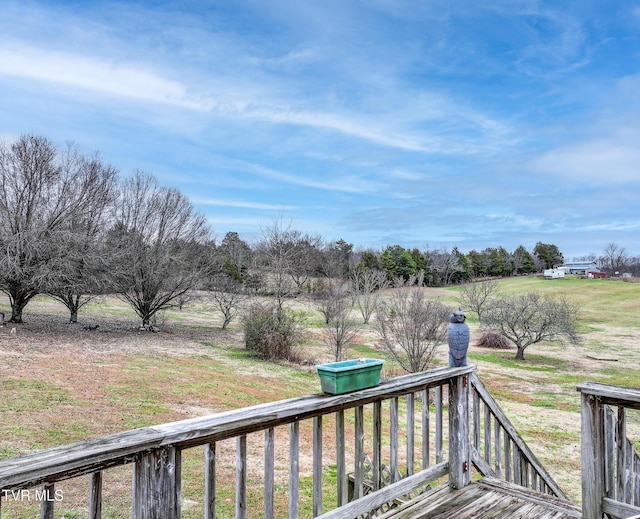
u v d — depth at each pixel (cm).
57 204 1881
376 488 246
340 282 2361
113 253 2030
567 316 2272
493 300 2831
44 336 1755
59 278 1862
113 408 952
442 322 1580
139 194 2234
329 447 852
